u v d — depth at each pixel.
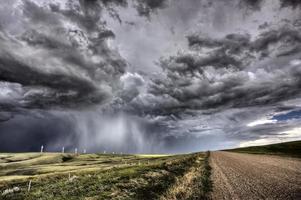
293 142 103.19
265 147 111.81
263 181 19.00
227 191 15.84
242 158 53.06
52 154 184.88
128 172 29.50
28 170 88.69
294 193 13.91
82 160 161.25
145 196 15.77
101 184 20.81
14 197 19.17
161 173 26.50
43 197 17.75
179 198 14.66
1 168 123.38
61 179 31.27
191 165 39.03
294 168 27.16
